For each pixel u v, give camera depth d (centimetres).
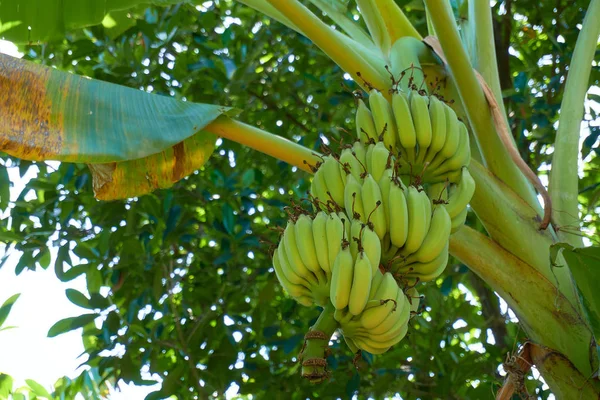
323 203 204
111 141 223
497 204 250
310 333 177
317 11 518
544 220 243
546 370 241
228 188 442
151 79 457
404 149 212
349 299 175
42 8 333
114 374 417
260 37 485
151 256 428
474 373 416
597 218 507
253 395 472
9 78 221
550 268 247
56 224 461
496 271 248
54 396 433
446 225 193
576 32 484
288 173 489
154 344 414
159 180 268
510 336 420
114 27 418
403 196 190
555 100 486
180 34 486
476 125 247
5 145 211
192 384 415
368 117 217
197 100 470
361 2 282
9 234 434
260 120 504
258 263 468
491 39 296
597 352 229
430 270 194
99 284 445
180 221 435
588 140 452
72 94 229
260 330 445
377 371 424
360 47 272
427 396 423
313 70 514
